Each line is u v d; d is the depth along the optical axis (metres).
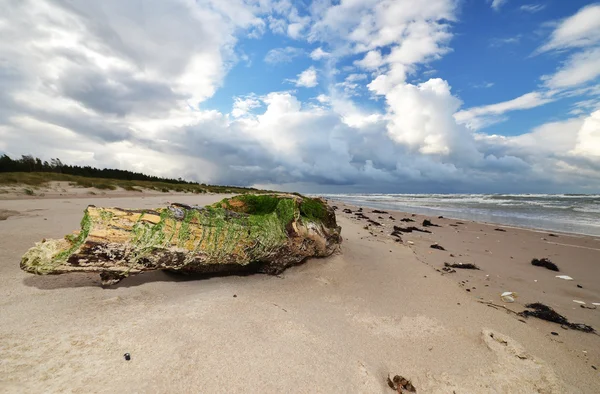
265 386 2.39
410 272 6.08
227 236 4.45
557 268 7.41
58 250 3.42
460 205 30.70
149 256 3.83
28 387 2.07
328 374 2.64
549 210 23.70
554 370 3.13
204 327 3.05
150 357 2.51
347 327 3.57
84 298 3.49
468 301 4.85
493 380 2.86
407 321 3.91
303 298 4.33
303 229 5.38
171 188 34.25
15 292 3.52
